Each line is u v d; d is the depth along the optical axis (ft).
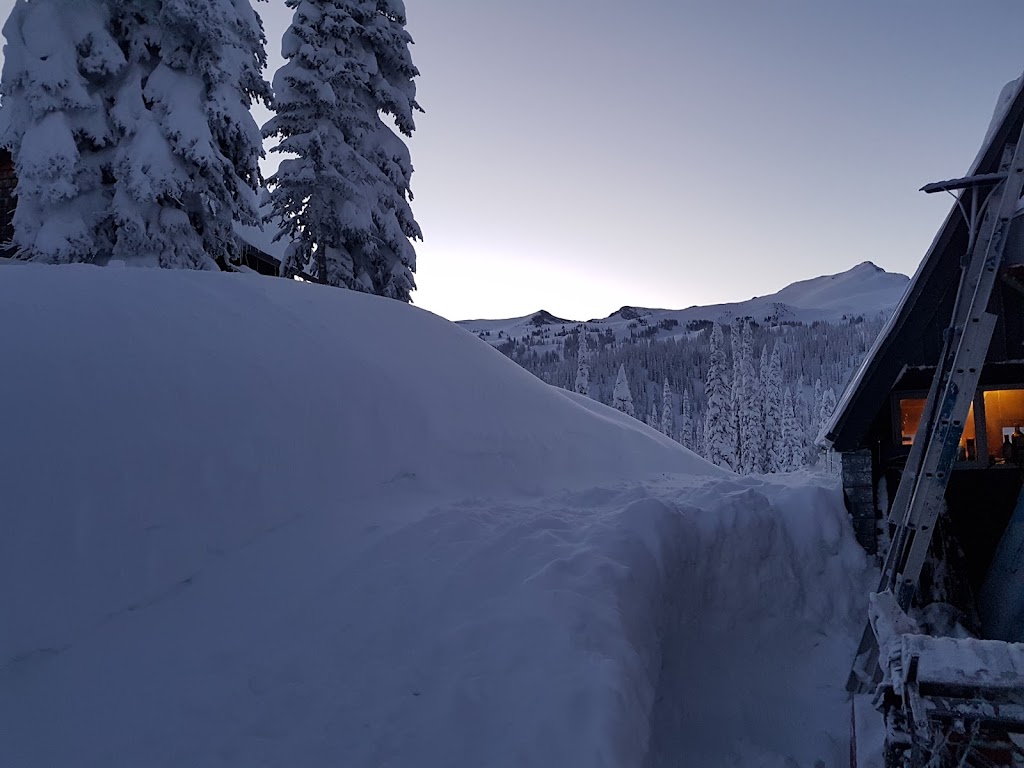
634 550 20.74
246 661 15.42
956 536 25.21
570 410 36.99
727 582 23.99
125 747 13.05
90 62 47.70
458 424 28.43
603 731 13.61
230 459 20.01
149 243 48.47
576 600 17.47
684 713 19.69
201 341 22.98
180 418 19.83
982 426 25.73
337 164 64.28
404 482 24.49
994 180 21.30
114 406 18.83
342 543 20.03
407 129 70.85
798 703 21.59
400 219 70.13
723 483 28.71
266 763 13.01
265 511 19.99
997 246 20.47
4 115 48.16
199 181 50.19
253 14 53.93
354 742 13.61
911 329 25.20
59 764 12.56
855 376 27.55
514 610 17.20
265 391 22.54
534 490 28.17
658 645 19.53
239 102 51.13
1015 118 21.63
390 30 68.18
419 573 18.75
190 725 13.67
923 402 26.37
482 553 19.86
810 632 24.04
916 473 22.08
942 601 23.50
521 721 14.03
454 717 14.16
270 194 63.26
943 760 15.06
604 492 26.61
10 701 13.48
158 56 51.47
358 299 32.42
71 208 47.57
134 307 23.20
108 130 48.91
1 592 14.55
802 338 614.34
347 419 24.18
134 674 14.65
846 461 26.35
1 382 17.62
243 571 18.15
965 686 14.62
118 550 16.62
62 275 24.30
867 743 17.37
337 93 65.21
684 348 578.25
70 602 15.38
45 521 15.84
